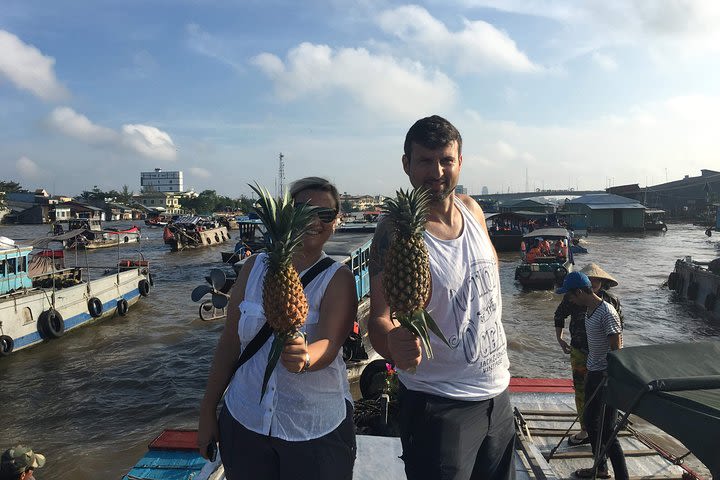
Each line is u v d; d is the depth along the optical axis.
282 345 1.83
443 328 2.27
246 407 2.27
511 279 27.81
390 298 1.80
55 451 9.25
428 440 2.29
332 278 2.29
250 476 2.27
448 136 2.34
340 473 2.29
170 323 18.62
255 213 1.87
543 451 5.34
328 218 2.30
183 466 5.71
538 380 7.44
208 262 37.62
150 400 11.53
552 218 43.94
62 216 91.00
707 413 3.00
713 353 3.82
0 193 100.44
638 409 3.52
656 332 16.45
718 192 90.06
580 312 5.75
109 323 18.81
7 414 10.88
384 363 7.35
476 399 2.32
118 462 8.83
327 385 2.28
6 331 14.84
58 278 21.66
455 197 2.60
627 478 4.52
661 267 31.02
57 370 13.66
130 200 144.50
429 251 2.27
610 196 65.94
